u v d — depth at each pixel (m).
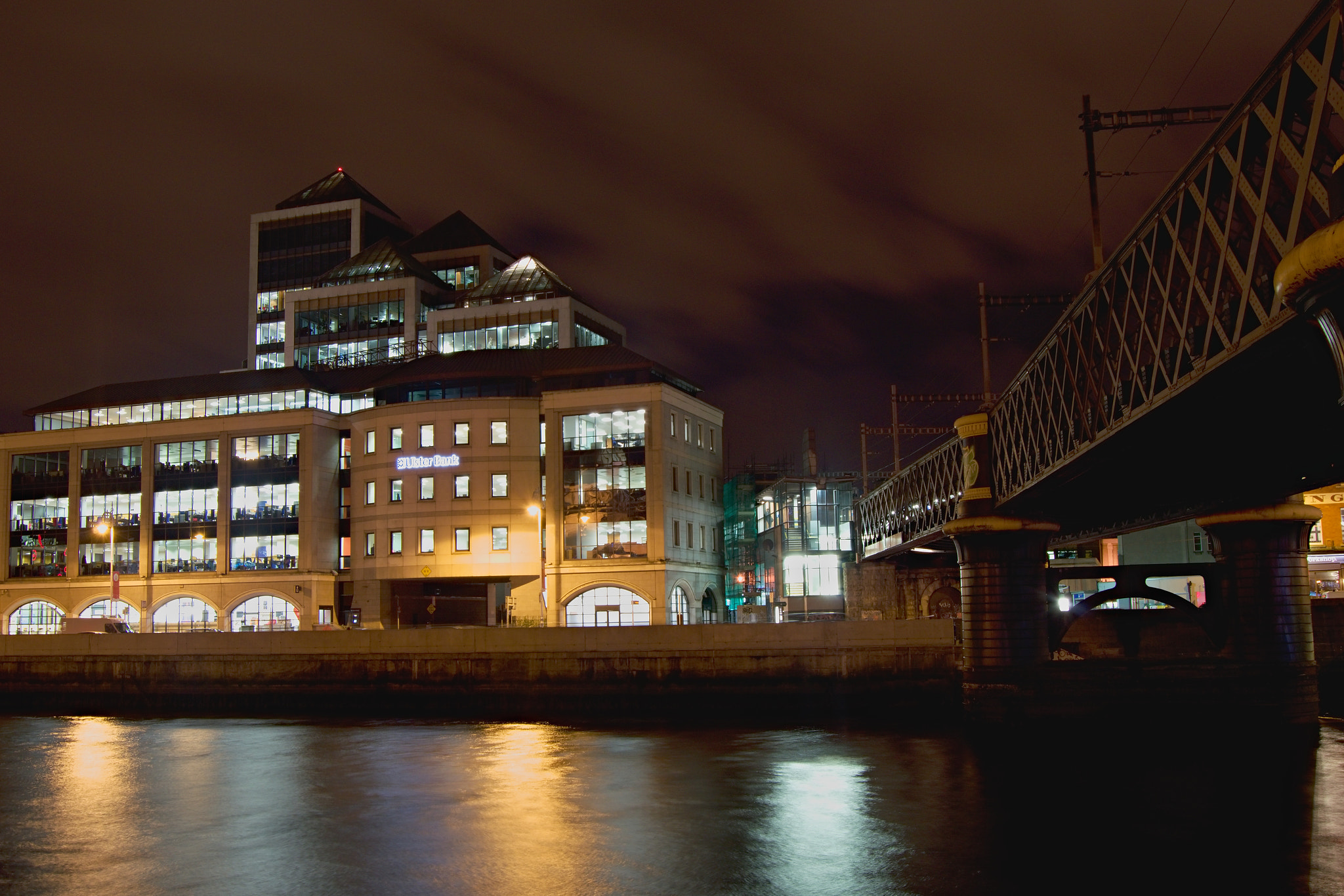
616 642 57.66
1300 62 17.89
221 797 35.91
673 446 92.25
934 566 94.44
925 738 45.81
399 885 25.14
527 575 89.12
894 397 99.50
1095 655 67.81
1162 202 24.59
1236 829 29.09
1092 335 31.39
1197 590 88.12
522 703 58.28
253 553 96.69
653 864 26.50
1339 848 27.06
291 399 99.69
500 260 150.00
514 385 95.88
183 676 63.56
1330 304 16.88
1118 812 31.23
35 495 104.56
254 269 161.50
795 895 23.97
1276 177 19.33
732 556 115.19
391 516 92.12
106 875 26.39
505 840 29.14
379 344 126.50
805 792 34.75
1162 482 40.84
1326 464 37.56
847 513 100.81
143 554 99.44
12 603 103.19
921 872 25.56
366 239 159.50
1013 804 32.44
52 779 39.97
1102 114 36.41
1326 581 83.69
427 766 41.31
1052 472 37.03
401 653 60.47
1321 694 64.31
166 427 100.88
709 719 54.78
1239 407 26.67
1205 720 45.59
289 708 61.56
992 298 51.12
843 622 55.75
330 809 33.62
